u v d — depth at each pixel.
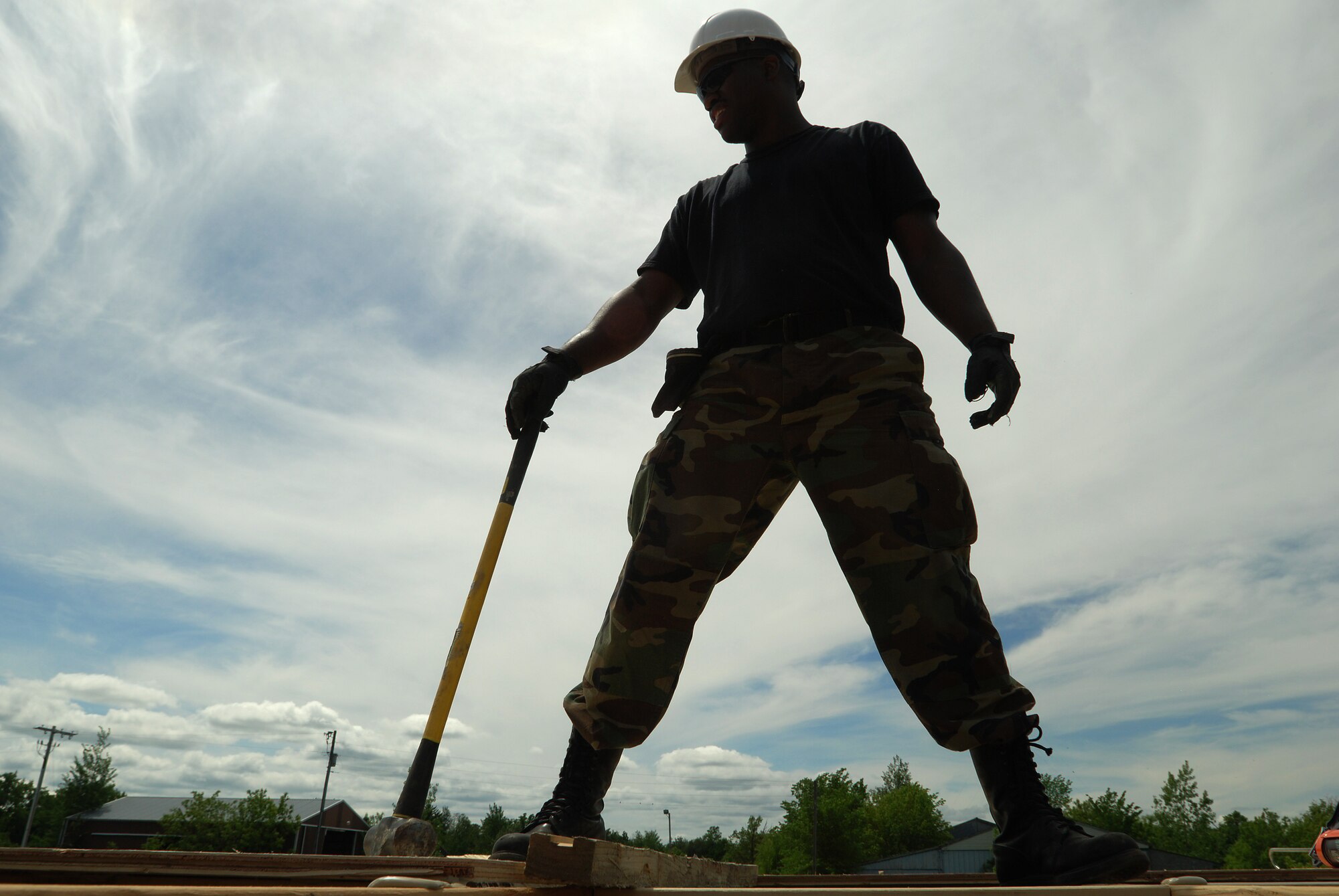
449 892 1.00
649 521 2.30
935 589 2.03
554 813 2.13
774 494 2.47
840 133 2.54
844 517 2.15
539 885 1.15
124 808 74.06
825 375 2.25
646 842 69.75
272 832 59.59
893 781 88.50
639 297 2.76
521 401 2.40
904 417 2.18
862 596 2.11
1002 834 1.95
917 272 2.43
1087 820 41.25
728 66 2.60
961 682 1.97
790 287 2.35
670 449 2.36
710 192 2.70
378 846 1.63
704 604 2.29
